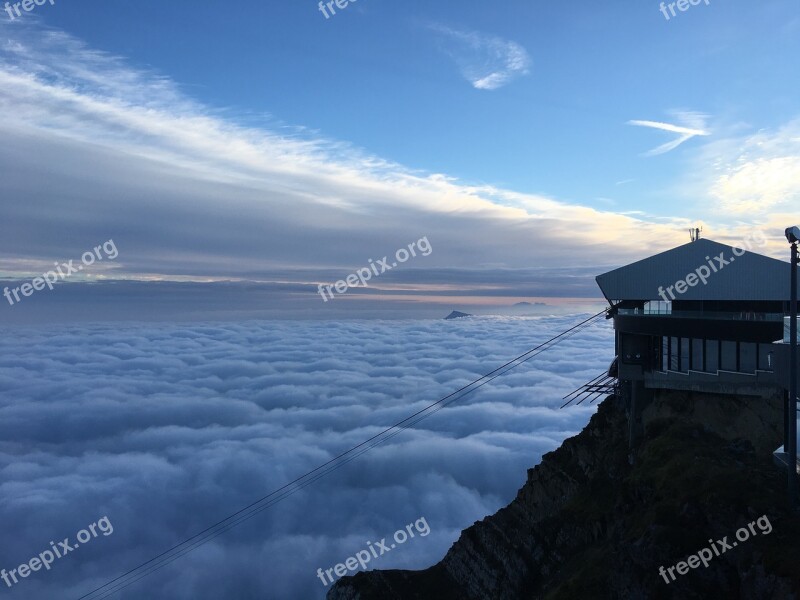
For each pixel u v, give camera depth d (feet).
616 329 159.84
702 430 131.03
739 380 130.93
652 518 107.14
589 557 127.13
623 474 143.23
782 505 95.04
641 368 153.79
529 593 142.92
